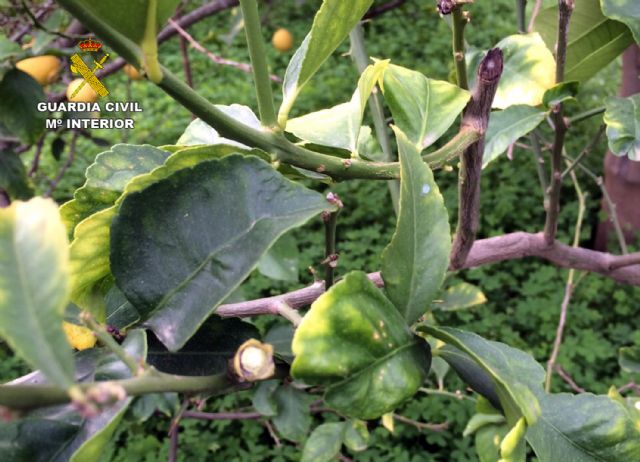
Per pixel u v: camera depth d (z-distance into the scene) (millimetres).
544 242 556
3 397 174
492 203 1856
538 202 1842
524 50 467
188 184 246
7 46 663
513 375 248
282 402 766
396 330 248
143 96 2281
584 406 278
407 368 243
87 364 262
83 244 260
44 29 684
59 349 155
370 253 1755
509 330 1501
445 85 373
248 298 1543
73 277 269
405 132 365
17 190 804
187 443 1323
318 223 1829
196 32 2609
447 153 352
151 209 247
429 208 269
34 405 178
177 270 248
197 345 293
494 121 462
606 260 570
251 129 277
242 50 2605
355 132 355
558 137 485
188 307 244
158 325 247
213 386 215
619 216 1470
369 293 243
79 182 1961
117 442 1358
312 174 338
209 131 408
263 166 246
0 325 153
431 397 1357
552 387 1362
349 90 2340
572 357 1459
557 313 1526
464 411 1323
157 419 1388
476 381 272
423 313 266
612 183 1464
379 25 2727
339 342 229
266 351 217
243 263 236
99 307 282
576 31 481
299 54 309
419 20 2707
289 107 283
